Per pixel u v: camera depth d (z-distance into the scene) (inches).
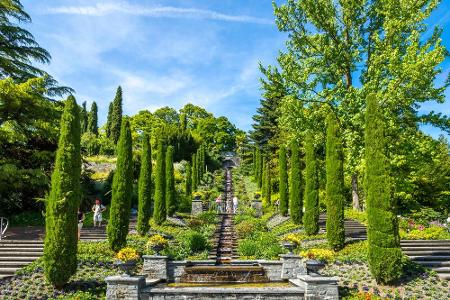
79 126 484.4
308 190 778.8
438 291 434.6
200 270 507.8
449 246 632.4
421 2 828.6
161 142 948.0
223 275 503.8
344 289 445.4
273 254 653.9
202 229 897.5
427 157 871.1
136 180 1421.0
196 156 1857.8
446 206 1077.8
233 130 3174.2
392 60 786.2
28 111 896.9
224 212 1307.8
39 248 593.9
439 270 498.9
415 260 545.0
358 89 830.5
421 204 1109.1
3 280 460.8
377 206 480.7
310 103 965.2
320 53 933.2
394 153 844.0
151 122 2967.5
